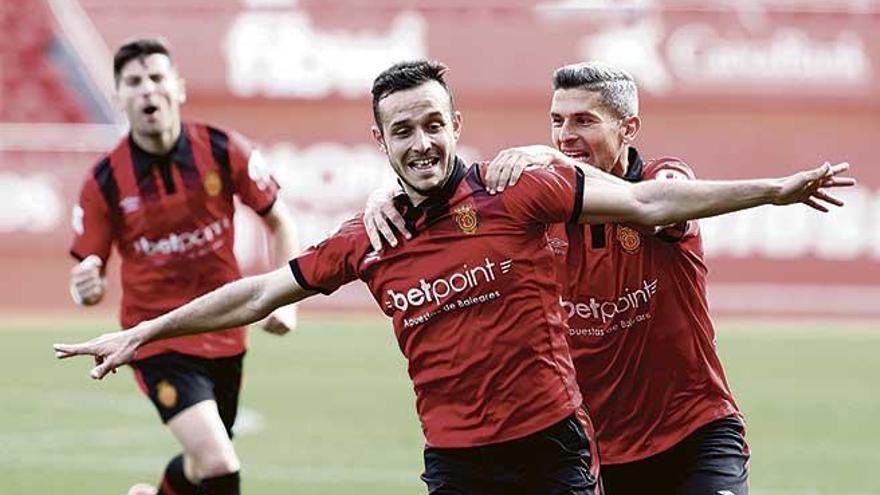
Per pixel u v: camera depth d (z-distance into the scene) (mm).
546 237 20656
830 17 78812
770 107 77500
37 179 75188
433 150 19703
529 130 77500
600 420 23109
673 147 76875
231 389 31375
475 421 20234
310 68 77625
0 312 72688
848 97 77688
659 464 23094
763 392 53031
